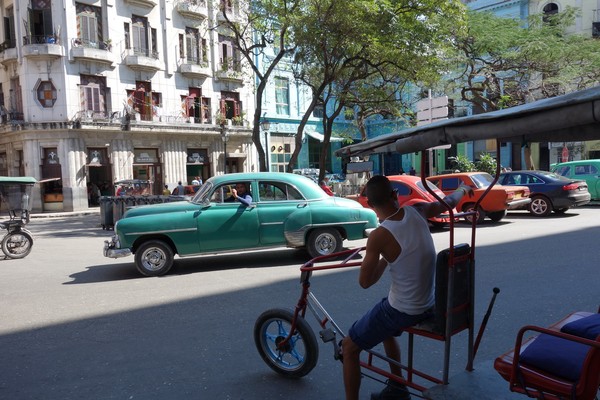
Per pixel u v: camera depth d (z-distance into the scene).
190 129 31.61
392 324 3.18
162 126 30.47
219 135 33.03
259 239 9.22
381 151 3.88
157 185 31.19
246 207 9.16
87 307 6.87
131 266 10.04
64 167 27.69
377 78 22.39
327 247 9.48
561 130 2.78
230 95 34.50
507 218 16.19
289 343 4.22
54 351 5.13
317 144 38.78
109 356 4.91
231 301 6.82
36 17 27.58
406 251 3.10
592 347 2.44
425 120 13.95
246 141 34.88
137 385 4.21
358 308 6.14
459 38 23.98
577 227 12.73
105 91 29.08
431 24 17.91
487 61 27.06
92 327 5.92
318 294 6.90
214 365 4.58
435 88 25.58
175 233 8.85
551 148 32.34
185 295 7.31
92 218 24.05
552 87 25.36
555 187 15.77
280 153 36.50
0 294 7.91
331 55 17.59
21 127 27.52
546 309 5.80
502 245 10.47
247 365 4.56
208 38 32.97
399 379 3.37
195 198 9.31
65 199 27.72
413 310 3.14
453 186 14.92
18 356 5.02
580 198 15.74
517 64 24.77
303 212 9.33
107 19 28.89
